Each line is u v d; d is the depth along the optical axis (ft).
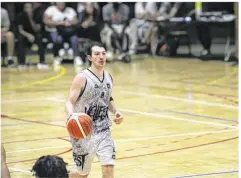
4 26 80.23
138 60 89.04
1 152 25.12
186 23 84.84
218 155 34.99
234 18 83.46
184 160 34.06
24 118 47.32
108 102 27.35
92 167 32.89
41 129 43.06
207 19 83.61
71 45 85.30
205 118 46.16
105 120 27.02
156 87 62.49
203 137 39.70
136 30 92.89
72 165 32.96
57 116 48.06
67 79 69.36
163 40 91.50
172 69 77.66
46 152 36.35
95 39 84.79
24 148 37.42
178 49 100.83
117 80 67.92
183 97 56.18
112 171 26.43
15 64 85.10
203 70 75.97
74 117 25.43
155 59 89.92
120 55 86.79
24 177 30.89
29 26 81.61
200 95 57.11
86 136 25.41
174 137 39.91
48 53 97.50
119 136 40.55
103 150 26.48
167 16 89.30
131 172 31.78
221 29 96.89
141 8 89.40
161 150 36.45
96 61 26.89
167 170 32.04
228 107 50.62
